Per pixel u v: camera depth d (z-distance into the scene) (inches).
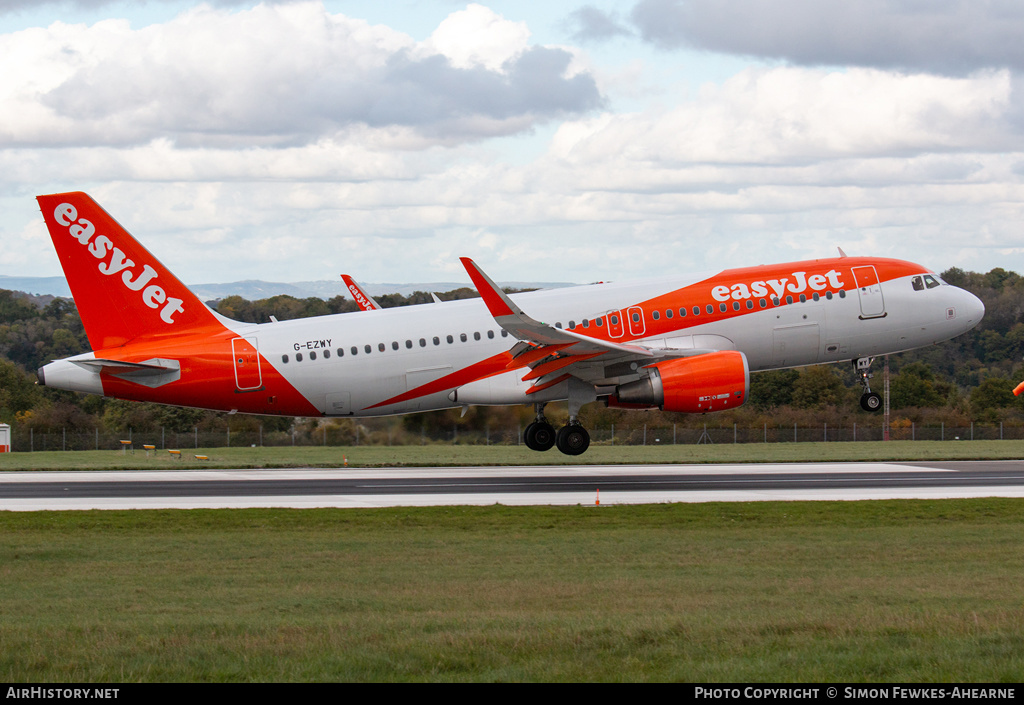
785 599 2159.2
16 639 1723.7
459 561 2856.8
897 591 2263.8
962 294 5452.8
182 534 3486.7
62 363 5064.0
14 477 5792.3
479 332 5216.5
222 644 1673.2
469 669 1545.3
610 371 5049.2
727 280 5275.6
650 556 2918.3
